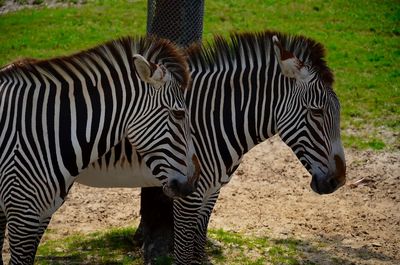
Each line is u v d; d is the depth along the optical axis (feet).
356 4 121.90
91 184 46.24
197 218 44.73
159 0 52.49
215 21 111.65
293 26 111.34
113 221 59.77
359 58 100.22
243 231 57.06
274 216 60.70
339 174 42.11
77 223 59.26
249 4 120.26
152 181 45.19
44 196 37.78
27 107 37.83
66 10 117.91
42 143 37.55
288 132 42.98
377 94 87.66
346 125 79.41
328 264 51.47
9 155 37.45
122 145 44.34
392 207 63.21
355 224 59.41
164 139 37.24
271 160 73.20
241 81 43.96
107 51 38.11
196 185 38.47
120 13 115.55
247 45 44.21
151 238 50.83
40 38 106.22
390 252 54.34
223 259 51.34
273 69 43.55
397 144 75.25
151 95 37.35
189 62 44.62
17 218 37.58
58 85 38.14
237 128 43.96
